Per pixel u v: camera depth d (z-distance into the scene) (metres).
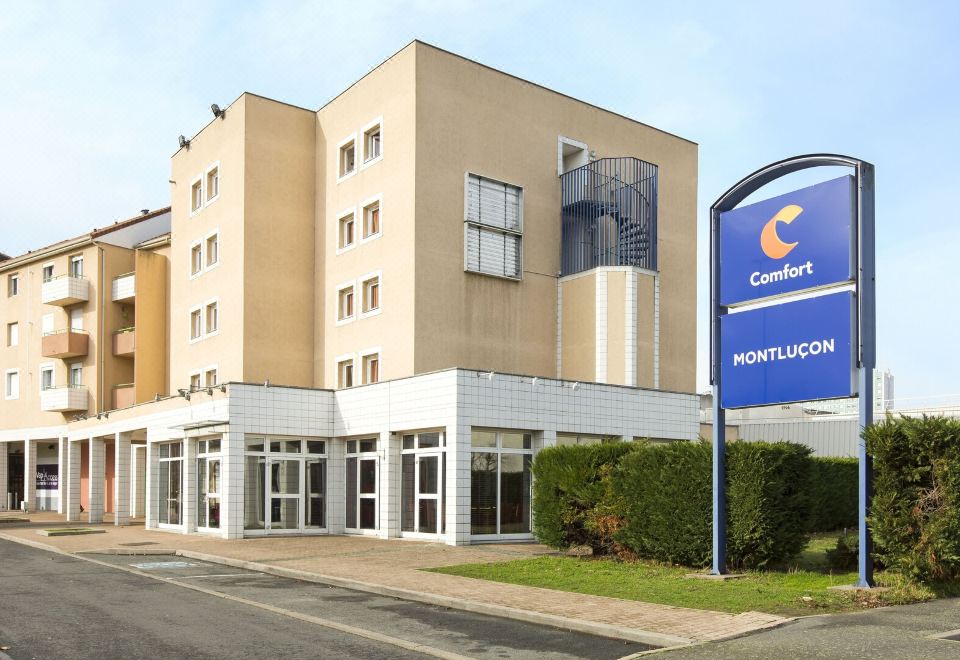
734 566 14.20
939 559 11.46
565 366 27.61
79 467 34.41
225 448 22.84
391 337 25.27
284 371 28.11
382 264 25.94
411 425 21.66
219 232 29.62
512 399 21.09
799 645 8.64
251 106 28.48
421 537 21.34
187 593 13.13
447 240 25.47
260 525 23.12
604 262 27.42
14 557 18.81
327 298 28.34
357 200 27.33
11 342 45.75
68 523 31.69
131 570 16.25
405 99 25.58
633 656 8.45
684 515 14.76
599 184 27.91
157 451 27.52
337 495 24.38
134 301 41.25
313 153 29.64
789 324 13.30
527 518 21.33
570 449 17.16
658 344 27.67
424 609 11.56
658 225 30.56
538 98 28.27
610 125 30.12
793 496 14.19
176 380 32.41
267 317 28.00
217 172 30.39
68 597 12.69
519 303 27.03
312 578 14.63
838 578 13.05
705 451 14.66
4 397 45.38
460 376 20.28
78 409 40.19
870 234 12.59
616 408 23.20
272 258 28.33
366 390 23.44
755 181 14.19
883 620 9.80
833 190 12.86
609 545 16.42
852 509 23.75
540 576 14.05
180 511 25.64
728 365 14.16
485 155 26.67
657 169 28.78
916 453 11.70
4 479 44.59
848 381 12.43
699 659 8.23
